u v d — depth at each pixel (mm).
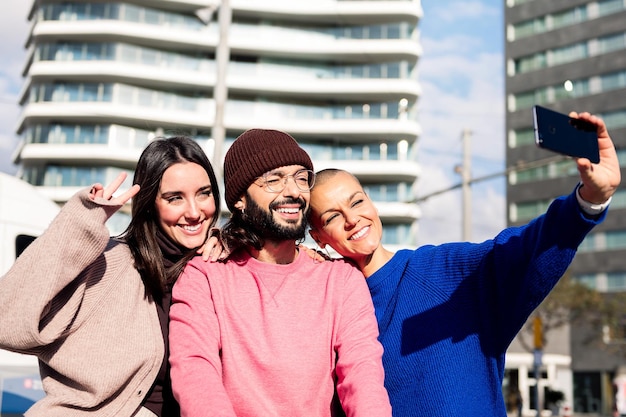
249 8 49438
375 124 47781
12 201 7539
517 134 58844
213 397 2424
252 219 2938
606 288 52406
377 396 2529
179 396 2529
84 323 2801
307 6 49750
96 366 2740
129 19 47719
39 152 45531
